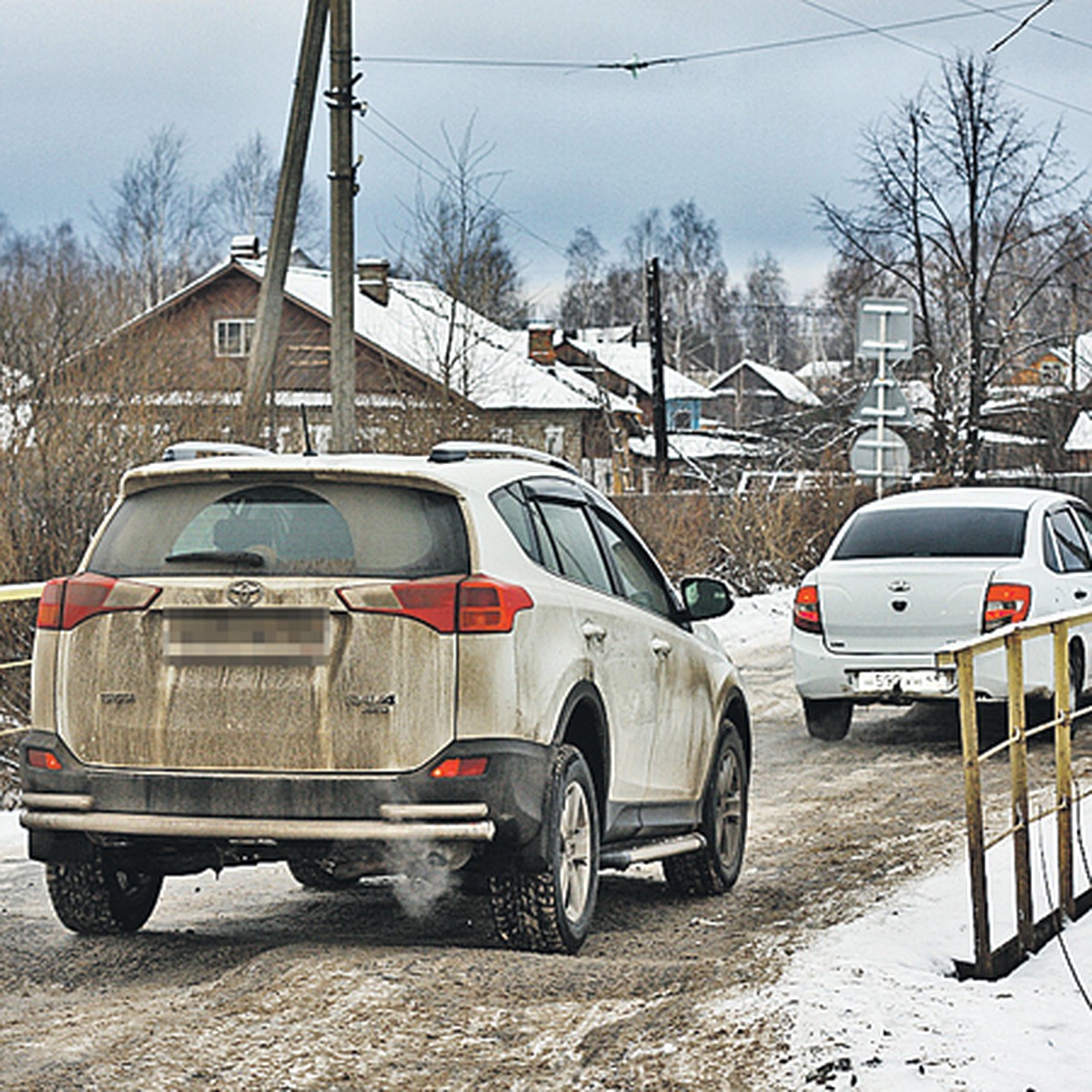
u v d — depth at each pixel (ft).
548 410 240.73
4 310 99.04
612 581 33.58
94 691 28.07
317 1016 24.17
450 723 27.02
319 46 94.02
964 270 215.72
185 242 339.57
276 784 27.04
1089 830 38.11
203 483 29.09
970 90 214.07
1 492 72.43
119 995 27.14
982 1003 23.24
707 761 37.06
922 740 62.49
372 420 126.82
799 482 136.36
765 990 23.65
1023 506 62.03
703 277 525.75
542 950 28.58
